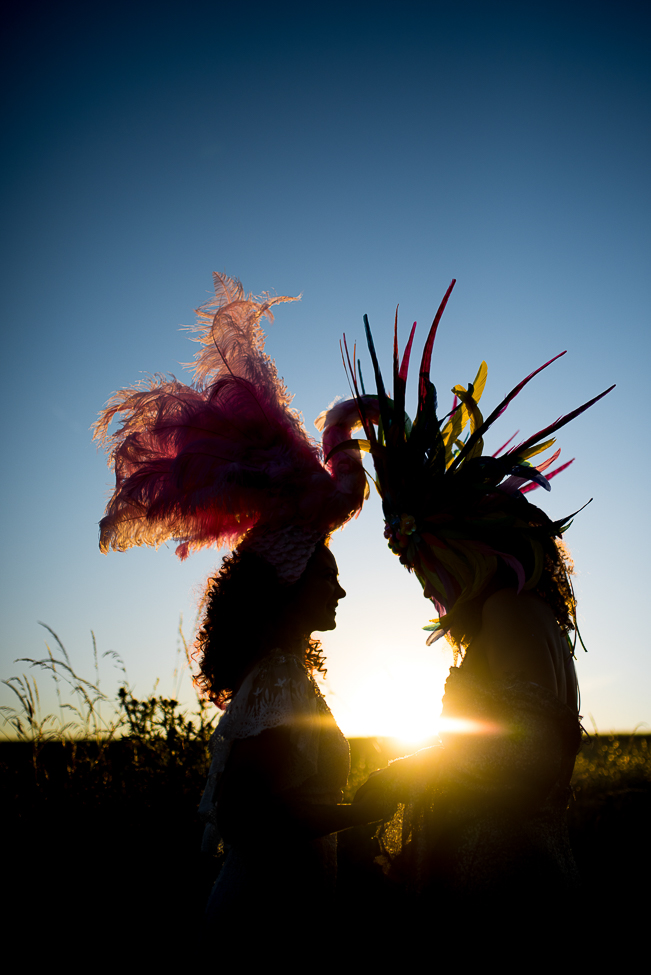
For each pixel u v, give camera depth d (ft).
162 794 11.68
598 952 7.94
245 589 7.35
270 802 6.38
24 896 9.86
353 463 8.06
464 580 6.77
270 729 6.44
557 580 7.04
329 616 7.71
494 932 5.79
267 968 6.45
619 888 9.70
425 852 6.47
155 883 10.27
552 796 6.20
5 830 10.96
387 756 13.53
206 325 8.84
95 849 10.67
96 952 8.93
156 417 8.39
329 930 7.00
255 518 7.86
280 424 8.12
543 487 7.21
